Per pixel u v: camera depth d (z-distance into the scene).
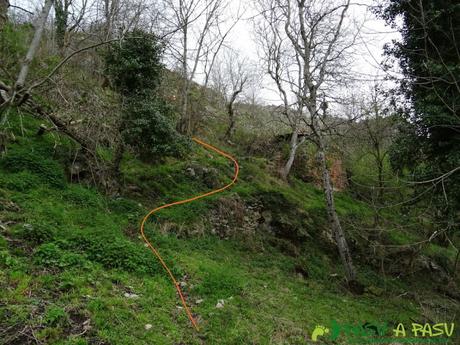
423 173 10.03
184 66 16.05
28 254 5.74
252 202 13.33
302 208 14.60
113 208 9.30
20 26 13.45
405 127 10.85
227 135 20.25
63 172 9.06
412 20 9.76
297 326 6.90
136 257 6.94
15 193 7.41
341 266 12.84
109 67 10.45
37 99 9.85
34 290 4.93
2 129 8.41
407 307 10.73
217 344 5.35
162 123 10.23
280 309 7.51
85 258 6.28
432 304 11.84
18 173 8.12
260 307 7.20
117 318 4.94
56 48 14.15
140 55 10.34
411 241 15.24
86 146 9.35
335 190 18.92
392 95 10.70
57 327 4.35
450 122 8.39
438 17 9.11
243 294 7.55
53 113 9.27
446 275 14.94
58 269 5.61
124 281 6.08
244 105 28.02
